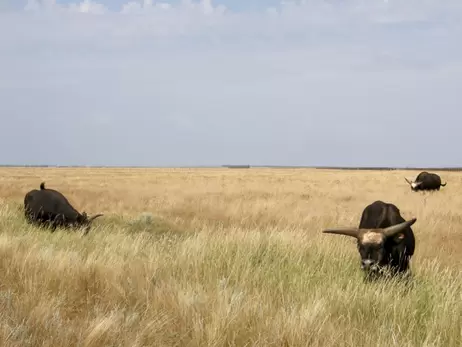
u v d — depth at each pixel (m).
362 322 5.77
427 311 6.22
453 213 18.06
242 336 5.08
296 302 6.22
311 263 8.44
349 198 25.28
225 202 21.16
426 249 11.87
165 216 16.89
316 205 20.92
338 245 10.05
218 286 6.55
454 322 5.59
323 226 15.58
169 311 5.76
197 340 4.90
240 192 27.91
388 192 29.80
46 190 14.28
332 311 6.07
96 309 5.75
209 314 5.58
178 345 4.98
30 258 7.49
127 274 7.31
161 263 7.92
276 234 10.26
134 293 6.48
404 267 8.10
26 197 14.20
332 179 50.75
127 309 6.03
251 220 16.77
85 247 9.71
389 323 5.79
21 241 9.17
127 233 13.49
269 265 8.13
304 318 5.27
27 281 6.53
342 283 7.39
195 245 9.00
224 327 5.13
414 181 32.84
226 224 16.34
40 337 4.74
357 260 9.31
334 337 5.05
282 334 4.93
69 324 5.27
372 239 7.48
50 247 8.53
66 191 27.03
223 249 8.73
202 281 7.31
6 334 4.59
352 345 4.86
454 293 6.76
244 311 5.53
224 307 5.58
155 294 6.30
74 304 6.28
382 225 8.26
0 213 13.70
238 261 8.02
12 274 6.91
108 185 35.22
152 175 63.69
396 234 7.57
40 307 5.40
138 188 31.28
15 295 6.04
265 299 6.40
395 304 6.18
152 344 4.89
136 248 9.41
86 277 6.98
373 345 4.96
